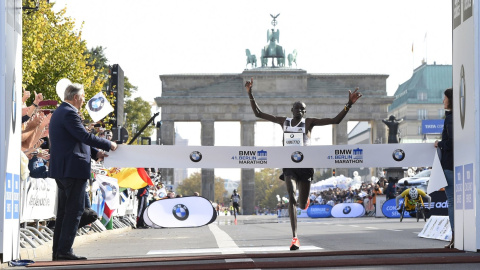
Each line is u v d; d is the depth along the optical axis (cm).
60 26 3806
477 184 845
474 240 856
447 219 1465
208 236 1803
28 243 1208
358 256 840
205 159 1038
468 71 863
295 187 1052
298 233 1861
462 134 888
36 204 1298
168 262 816
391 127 4681
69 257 932
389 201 3600
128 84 8888
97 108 1731
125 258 914
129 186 2127
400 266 723
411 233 1792
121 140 2011
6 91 807
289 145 1052
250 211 11144
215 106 11206
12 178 839
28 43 3067
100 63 9262
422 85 18488
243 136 11238
